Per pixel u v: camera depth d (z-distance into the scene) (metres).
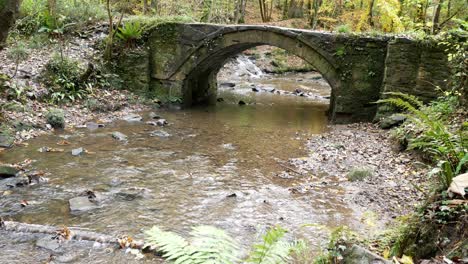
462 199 3.55
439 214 3.56
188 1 23.55
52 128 9.84
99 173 7.20
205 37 13.35
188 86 14.51
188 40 13.55
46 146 8.51
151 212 5.74
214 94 17.34
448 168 3.84
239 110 14.45
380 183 7.00
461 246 3.18
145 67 13.89
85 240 4.67
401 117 10.74
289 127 11.80
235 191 6.70
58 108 10.88
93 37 14.57
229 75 23.56
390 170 7.63
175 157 8.48
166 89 14.11
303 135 10.80
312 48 12.41
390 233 4.10
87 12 15.44
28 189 6.31
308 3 31.14
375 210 5.95
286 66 27.02
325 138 10.41
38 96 10.84
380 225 5.36
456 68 9.33
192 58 13.67
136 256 4.38
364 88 12.23
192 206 6.03
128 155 8.39
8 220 5.24
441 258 3.18
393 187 6.77
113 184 6.71
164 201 6.17
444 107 8.52
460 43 9.44
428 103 10.76
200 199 6.31
